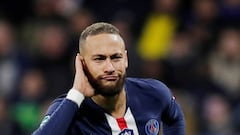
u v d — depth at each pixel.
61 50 31.28
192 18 33.59
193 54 31.55
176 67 30.88
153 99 15.80
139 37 33.56
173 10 33.81
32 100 29.48
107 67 14.68
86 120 15.17
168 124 16.52
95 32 14.86
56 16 33.34
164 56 31.73
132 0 34.12
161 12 33.78
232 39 32.19
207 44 32.56
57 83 30.28
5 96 30.06
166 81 30.56
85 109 15.20
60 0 33.78
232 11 33.94
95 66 14.77
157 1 34.06
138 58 29.77
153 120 15.66
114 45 14.74
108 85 14.75
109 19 33.56
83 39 14.98
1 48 31.95
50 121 14.74
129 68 29.44
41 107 29.31
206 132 28.84
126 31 31.16
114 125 15.27
